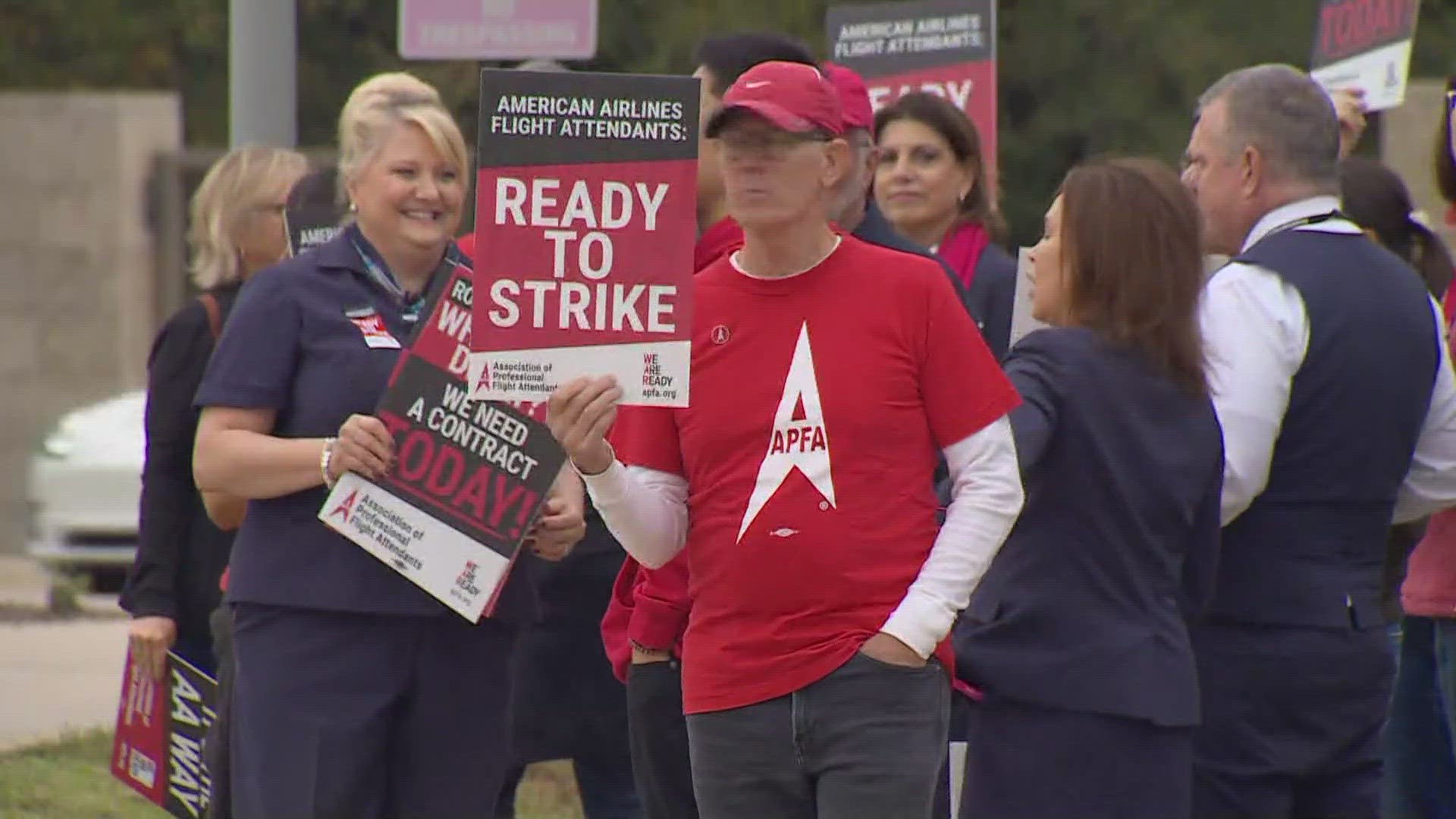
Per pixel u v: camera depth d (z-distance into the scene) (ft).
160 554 74.28
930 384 50.26
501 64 127.13
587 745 76.74
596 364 49.32
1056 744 53.62
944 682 51.47
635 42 213.87
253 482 59.00
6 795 97.50
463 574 58.65
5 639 154.10
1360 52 88.58
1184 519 54.54
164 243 246.88
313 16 223.30
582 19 94.02
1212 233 61.87
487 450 58.75
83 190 243.40
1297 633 57.72
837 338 49.98
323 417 59.67
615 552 75.51
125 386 242.78
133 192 244.22
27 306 244.22
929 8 103.09
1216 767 58.54
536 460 58.80
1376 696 58.70
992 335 82.02
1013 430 53.01
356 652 59.47
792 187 49.39
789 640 50.06
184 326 73.92
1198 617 57.11
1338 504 58.13
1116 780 53.52
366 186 60.75
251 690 60.03
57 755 109.70
